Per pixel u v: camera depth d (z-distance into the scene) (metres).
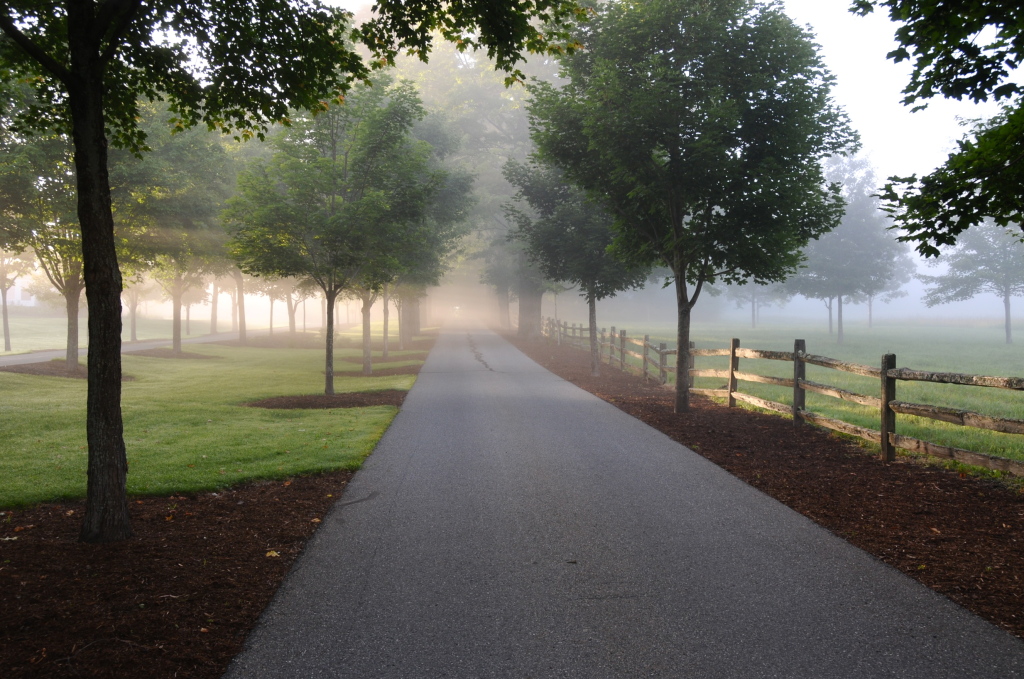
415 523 5.42
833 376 20.73
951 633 3.40
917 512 5.54
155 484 6.56
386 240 15.09
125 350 28.45
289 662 3.17
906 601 3.80
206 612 3.69
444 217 27.30
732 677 3.01
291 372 21.78
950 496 6.00
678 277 11.95
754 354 11.54
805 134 10.78
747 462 7.68
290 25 5.77
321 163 14.37
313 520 5.50
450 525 5.36
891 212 5.93
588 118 10.94
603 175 12.28
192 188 20.77
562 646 3.32
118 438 4.94
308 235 15.16
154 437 9.34
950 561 4.39
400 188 15.24
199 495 6.30
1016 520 5.22
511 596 3.95
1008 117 5.53
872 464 7.47
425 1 5.70
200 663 3.14
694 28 10.93
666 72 10.24
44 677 2.96
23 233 17.30
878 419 11.24
